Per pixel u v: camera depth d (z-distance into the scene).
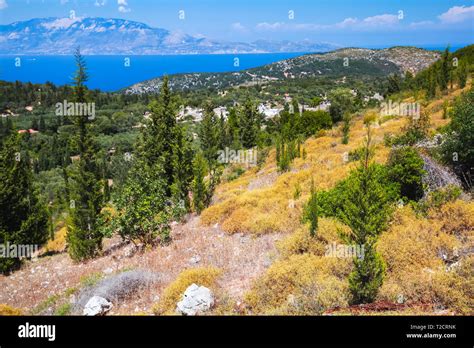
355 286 8.16
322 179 18.08
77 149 18.91
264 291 9.08
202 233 15.76
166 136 28.16
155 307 9.43
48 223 26.53
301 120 43.28
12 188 19.39
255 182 24.00
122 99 142.12
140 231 15.77
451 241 9.74
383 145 19.81
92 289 11.02
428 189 12.45
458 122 14.45
